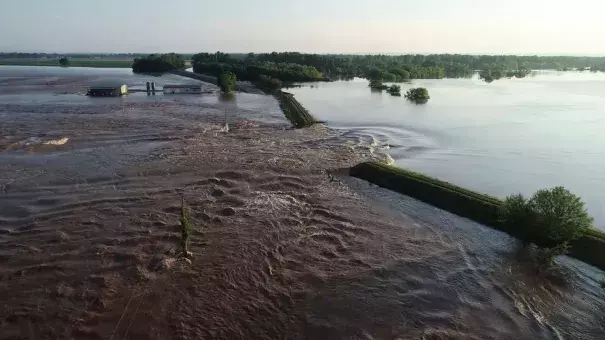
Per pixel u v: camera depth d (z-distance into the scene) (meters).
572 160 46.06
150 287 20.09
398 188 34.88
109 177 35.50
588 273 22.67
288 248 24.22
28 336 16.91
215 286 20.34
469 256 24.14
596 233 25.19
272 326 17.83
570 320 18.88
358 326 17.91
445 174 40.53
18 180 34.41
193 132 54.50
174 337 16.98
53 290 19.75
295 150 46.19
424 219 29.33
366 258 23.47
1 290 19.69
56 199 30.47
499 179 39.19
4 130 53.06
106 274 21.06
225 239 24.94
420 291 20.50
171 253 23.09
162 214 28.05
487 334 17.67
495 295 20.38
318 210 29.83
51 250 23.25
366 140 52.53
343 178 37.62
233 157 42.41
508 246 25.44
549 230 24.38
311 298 19.73
